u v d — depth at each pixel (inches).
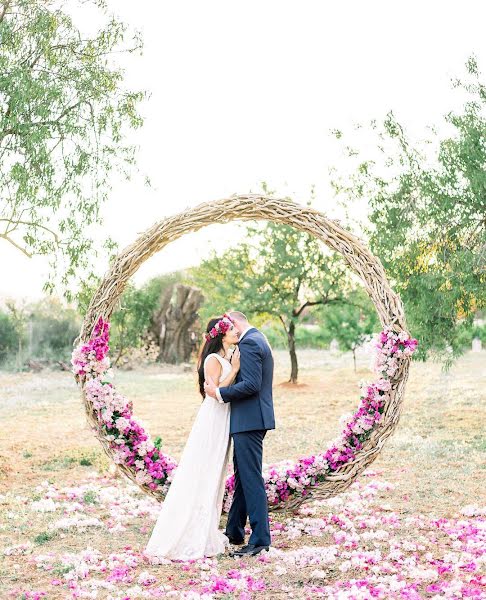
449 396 593.9
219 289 722.8
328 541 222.5
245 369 210.8
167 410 575.5
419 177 422.0
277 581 185.6
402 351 230.8
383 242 417.1
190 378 861.2
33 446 399.5
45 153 302.8
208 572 193.5
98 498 277.9
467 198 411.5
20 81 302.0
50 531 231.1
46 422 499.5
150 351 1018.7
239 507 221.3
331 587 177.3
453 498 270.4
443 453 359.6
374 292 233.8
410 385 714.8
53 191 309.6
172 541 207.6
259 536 210.1
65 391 714.2
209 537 210.8
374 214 431.2
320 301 728.3
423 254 421.7
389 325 233.3
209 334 223.3
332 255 713.0
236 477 222.1
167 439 435.8
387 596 171.3
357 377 783.1
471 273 401.7
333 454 239.8
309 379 795.4
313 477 239.5
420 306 412.2
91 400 239.6
